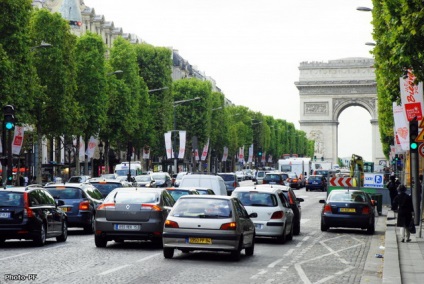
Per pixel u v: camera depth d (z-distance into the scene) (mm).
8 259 27797
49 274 23375
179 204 28156
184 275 23625
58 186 40781
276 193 37094
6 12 64250
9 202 32312
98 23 154000
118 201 32000
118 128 106312
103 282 21734
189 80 145250
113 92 103438
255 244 36188
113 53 110625
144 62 124500
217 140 165750
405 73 29547
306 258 30188
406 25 24766
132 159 143875
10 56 64812
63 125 82500
